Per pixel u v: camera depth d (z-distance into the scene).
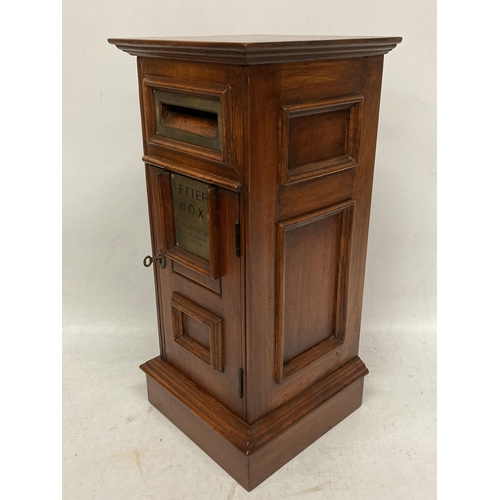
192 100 1.38
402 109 2.17
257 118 1.25
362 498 1.65
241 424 1.63
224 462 1.73
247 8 2.05
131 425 1.95
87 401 2.07
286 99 1.30
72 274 2.46
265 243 1.42
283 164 1.35
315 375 1.80
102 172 2.28
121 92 2.15
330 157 1.51
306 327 1.70
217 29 2.07
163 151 1.56
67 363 2.29
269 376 1.61
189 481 1.71
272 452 1.69
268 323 1.53
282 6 2.05
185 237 1.61
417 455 1.81
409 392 2.11
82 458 1.80
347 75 1.43
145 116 1.56
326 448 1.84
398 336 2.48
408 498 1.64
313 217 1.50
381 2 2.02
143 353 2.36
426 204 2.34
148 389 2.04
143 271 2.46
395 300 2.53
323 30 2.07
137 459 1.79
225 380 1.66
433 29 2.05
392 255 2.44
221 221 1.43
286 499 1.64
